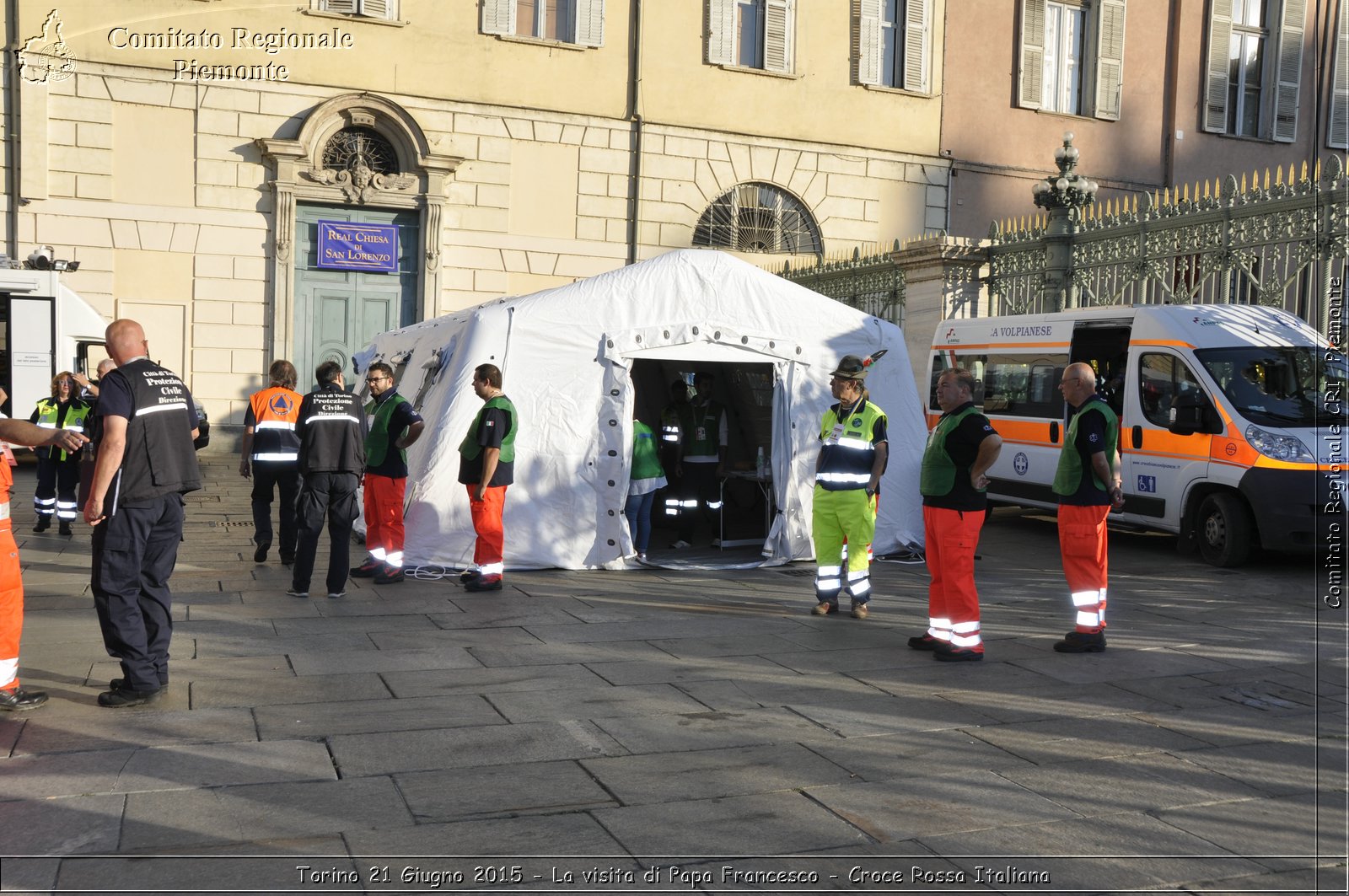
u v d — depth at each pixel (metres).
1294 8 25.88
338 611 7.96
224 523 12.35
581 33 21.55
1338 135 26.59
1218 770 4.95
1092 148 25.06
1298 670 6.74
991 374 13.70
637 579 9.62
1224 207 12.68
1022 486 13.02
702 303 10.30
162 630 5.68
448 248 20.95
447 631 7.36
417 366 11.75
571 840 4.03
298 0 19.84
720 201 22.77
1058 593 9.34
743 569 10.28
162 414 5.61
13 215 18.77
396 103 20.27
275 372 9.95
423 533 9.63
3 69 18.56
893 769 4.87
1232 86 25.92
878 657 6.93
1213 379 10.76
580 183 21.73
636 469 10.30
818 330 10.66
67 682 5.94
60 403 11.60
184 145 19.45
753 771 4.79
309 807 4.27
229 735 5.10
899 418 11.06
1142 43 25.27
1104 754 5.14
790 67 23.03
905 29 23.77
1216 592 9.38
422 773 4.65
